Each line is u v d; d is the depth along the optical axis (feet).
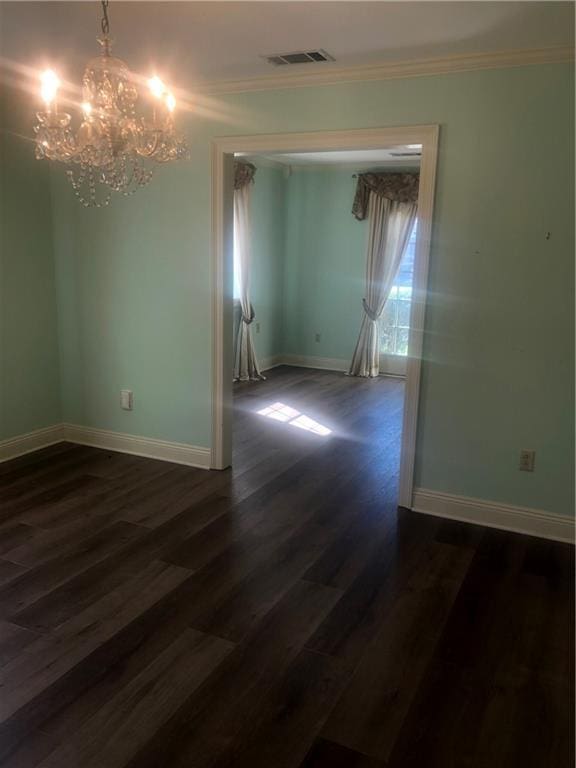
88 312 14.35
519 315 10.37
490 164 10.14
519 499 10.92
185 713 6.49
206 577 9.21
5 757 5.89
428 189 10.59
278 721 6.42
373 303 24.53
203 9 8.32
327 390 22.08
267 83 11.50
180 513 11.41
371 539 10.57
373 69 10.58
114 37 9.41
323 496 12.38
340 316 25.77
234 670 7.19
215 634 7.86
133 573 9.29
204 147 12.37
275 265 25.73
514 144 9.93
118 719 6.39
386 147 11.07
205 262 12.87
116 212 13.48
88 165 9.04
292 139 11.55
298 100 11.38
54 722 6.32
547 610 8.59
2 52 10.45
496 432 10.89
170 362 13.70
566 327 10.11
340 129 11.13
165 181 12.86
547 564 9.86
